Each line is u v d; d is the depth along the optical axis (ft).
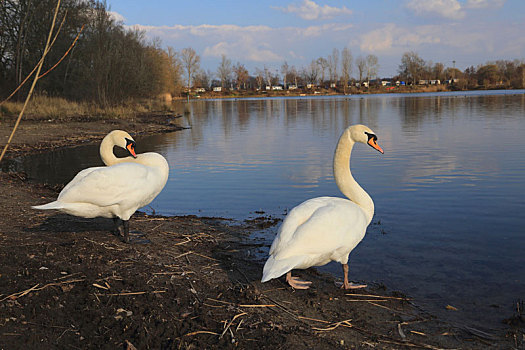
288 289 17.31
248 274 18.57
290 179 38.81
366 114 128.57
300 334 13.53
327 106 190.49
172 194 33.94
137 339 12.34
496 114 109.60
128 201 19.77
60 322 12.94
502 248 20.99
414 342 13.55
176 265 18.56
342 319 14.93
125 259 18.47
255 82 564.71
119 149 63.26
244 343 12.70
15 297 13.87
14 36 130.21
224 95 489.67
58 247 18.89
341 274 18.83
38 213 25.46
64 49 135.54
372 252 20.94
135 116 119.34
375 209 28.25
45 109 103.65
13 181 36.32
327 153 54.19
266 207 29.96
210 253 20.90
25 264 16.51
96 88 124.47
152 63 166.71
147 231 23.45
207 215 28.17
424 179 36.94
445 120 97.96
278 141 68.64
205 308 14.65
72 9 132.05
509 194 30.91
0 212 25.02
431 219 25.84
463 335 14.01
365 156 50.67
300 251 14.90
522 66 440.86
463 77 501.97
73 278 15.69
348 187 18.54
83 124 88.89
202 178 39.88
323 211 15.87
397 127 85.66
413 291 17.02
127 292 15.08
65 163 48.37
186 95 443.73
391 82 565.12
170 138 75.77
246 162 48.60
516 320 14.67
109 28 132.46
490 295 16.51
